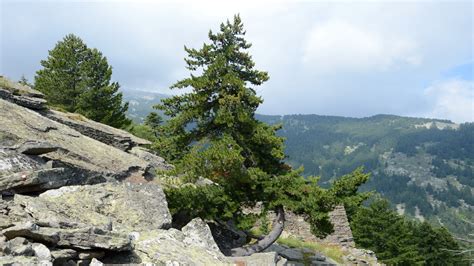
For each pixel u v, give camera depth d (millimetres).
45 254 7086
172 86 18438
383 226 69562
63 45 40750
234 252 16781
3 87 22125
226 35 18906
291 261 23406
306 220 17734
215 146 15797
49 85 39094
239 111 16969
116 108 41562
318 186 17141
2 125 15625
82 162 16141
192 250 10055
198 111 17828
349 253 32156
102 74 40844
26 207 9070
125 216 11000
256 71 19000
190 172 15477
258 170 16984
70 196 10820
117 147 23766
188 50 18719
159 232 10508
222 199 16391
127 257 8617
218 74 17875
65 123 22453
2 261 6297
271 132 18391
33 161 13086
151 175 19562
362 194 16812
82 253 7867
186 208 15734
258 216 17359
